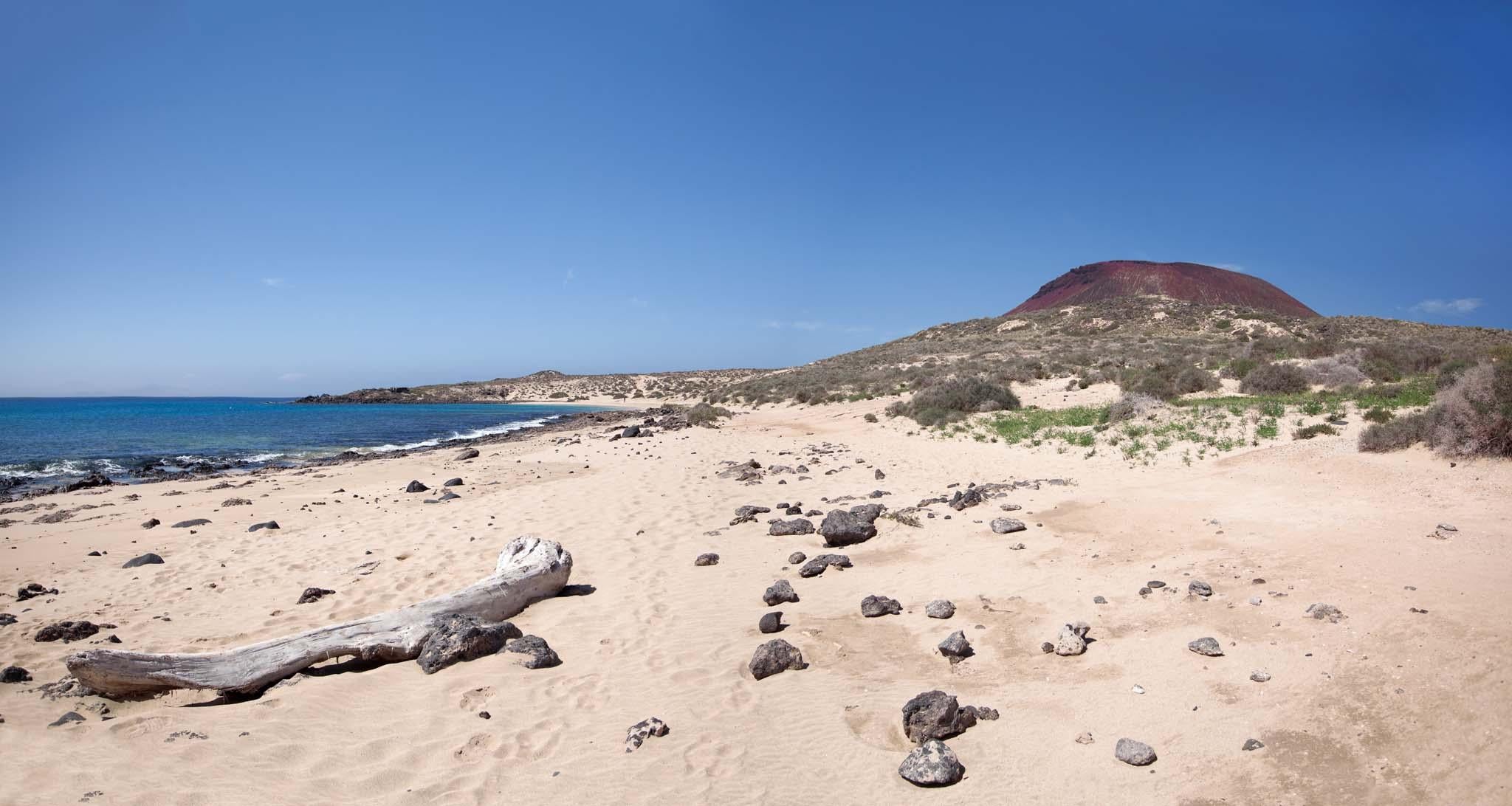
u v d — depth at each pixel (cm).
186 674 580
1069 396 2412
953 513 1096
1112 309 5362
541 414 6456
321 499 1567
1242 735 471
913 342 6425
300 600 831
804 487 1441
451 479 1733
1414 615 566
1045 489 1185
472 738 513
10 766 461
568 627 744
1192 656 575
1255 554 758
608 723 540
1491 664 480
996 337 5331
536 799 443
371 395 10475
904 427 2286
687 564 949
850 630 713
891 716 544
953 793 446
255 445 3444
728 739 515
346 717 546
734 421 3238
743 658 655
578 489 1505
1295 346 2802
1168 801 423
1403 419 1138
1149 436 1498
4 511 1516
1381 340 3228
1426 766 415
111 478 2219
